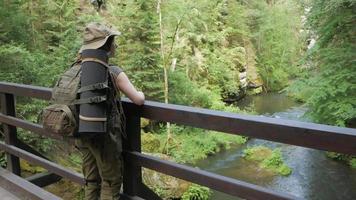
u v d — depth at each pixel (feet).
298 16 82.79
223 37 68.23
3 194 10.34
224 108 56.13
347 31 35.47
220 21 71.31
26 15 32.40
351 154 4.15
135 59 41.88
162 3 44.62
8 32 29.60
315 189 32.27
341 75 33.88
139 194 7.36
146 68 43.93
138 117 6.72
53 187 21.13
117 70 6.00
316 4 35.29
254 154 41.01
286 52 83.35
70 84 5.94
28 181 10.46
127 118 6.81
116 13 41.45
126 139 6.95
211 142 43.45
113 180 6.63
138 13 42.32
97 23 6.07
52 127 5.98
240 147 44.78
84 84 5.72
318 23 36.96
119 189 6.88
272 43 82.84
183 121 5.89
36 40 33.73
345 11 34.06
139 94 6.17
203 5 57.00
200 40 60.64
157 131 44.55
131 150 6.97
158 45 45.27
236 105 66.23
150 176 28.76
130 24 41.70
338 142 4.23
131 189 7.16
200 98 52.80
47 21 35.70
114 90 5.99
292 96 71.00
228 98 66.28
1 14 28.96
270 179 34.81
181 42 50.67
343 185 32.86
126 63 41.34
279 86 81.92
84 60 5.85
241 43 78.84
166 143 41.29
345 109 33.47
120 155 6.68
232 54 70.44
